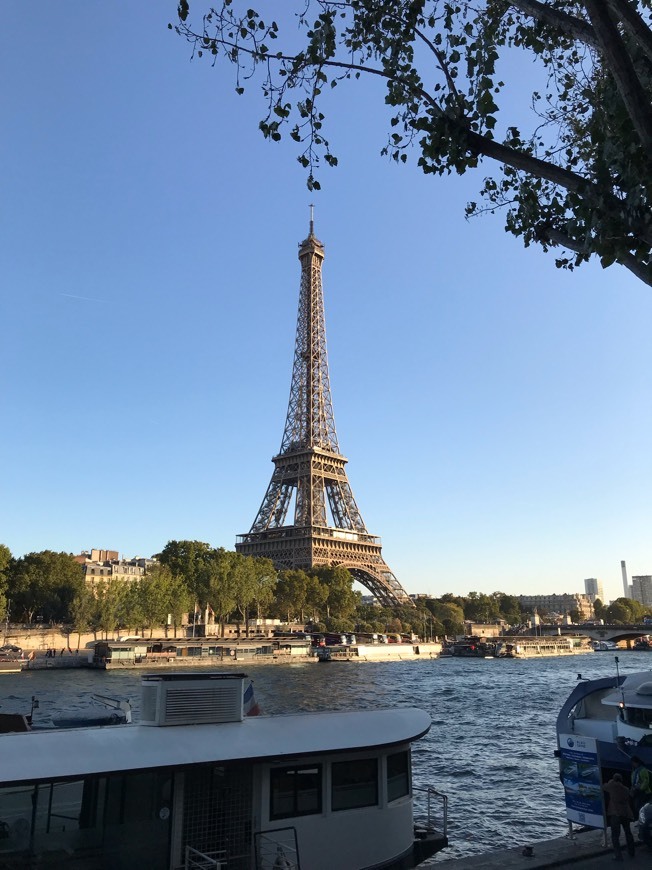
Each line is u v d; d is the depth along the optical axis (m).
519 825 34.50
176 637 165.50
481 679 124.38
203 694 16.58
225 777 15.59
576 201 13.09
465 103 13.51
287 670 132.12
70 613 150.88
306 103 14.93
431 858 29.41
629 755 25.11
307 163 15.20
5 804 13.23
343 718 18.38
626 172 11.16
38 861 13.18
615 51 10.54
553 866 17.78
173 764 14.51
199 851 14.80
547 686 111.00
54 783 13.59
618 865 17.84
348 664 156.25
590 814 19.48
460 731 63.56
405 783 19.20
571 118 17.02
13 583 156.00
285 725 17.16
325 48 14.44
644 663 184.88
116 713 23.41
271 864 15.55
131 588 154.62
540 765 48.56
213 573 168.75
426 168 14.41
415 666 160.00
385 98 15.02
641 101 10.51
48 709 57.38
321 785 16.97
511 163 12.94
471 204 16.64
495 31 15.78
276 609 196.50
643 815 19.48
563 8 16.52
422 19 15.49
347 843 17.14
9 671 116.12
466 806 37.91
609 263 11.62
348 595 196.62
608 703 27.12
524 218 15.80
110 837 13.92
